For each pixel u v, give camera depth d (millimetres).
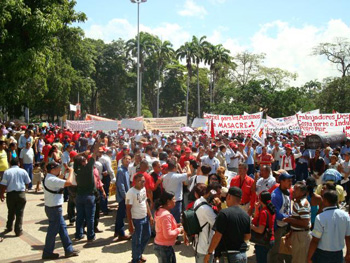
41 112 50344
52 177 6707
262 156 11539
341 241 4680
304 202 5516
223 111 48594
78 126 19422
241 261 4418
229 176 8523
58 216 6746
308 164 14539
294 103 46094
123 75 66125
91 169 7695
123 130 25922
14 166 8211
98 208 8398
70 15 17469
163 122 19703
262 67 58312
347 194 11273
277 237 5812
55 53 27219
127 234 8070
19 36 13094
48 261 6621
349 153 11094
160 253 5270
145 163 7645
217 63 62406
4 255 6914
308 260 4805
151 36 61688
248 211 7137
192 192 6324
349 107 39625
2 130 15883
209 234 4898
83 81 45156
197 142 16641
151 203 7852
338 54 46625
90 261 6641
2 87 13062
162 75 70312
